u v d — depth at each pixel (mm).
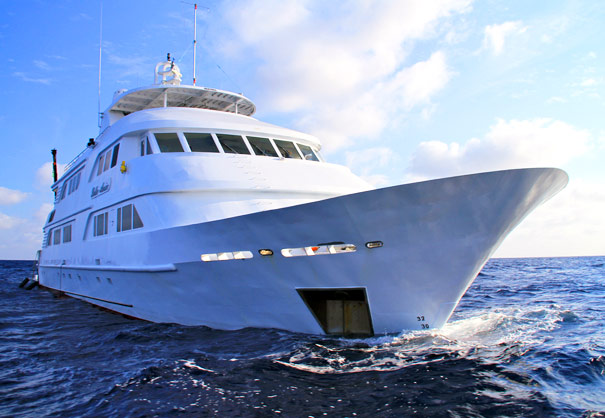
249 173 9086
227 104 13977
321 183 9633
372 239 6422
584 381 5539
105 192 11477
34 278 22609
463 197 5977
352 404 4758
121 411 4727
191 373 5867
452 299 6855
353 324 7293
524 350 6930
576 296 15695
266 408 4703
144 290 9469
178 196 8828
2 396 5285
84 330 9453
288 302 7414
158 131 9938
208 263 7812
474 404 4715
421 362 6090
